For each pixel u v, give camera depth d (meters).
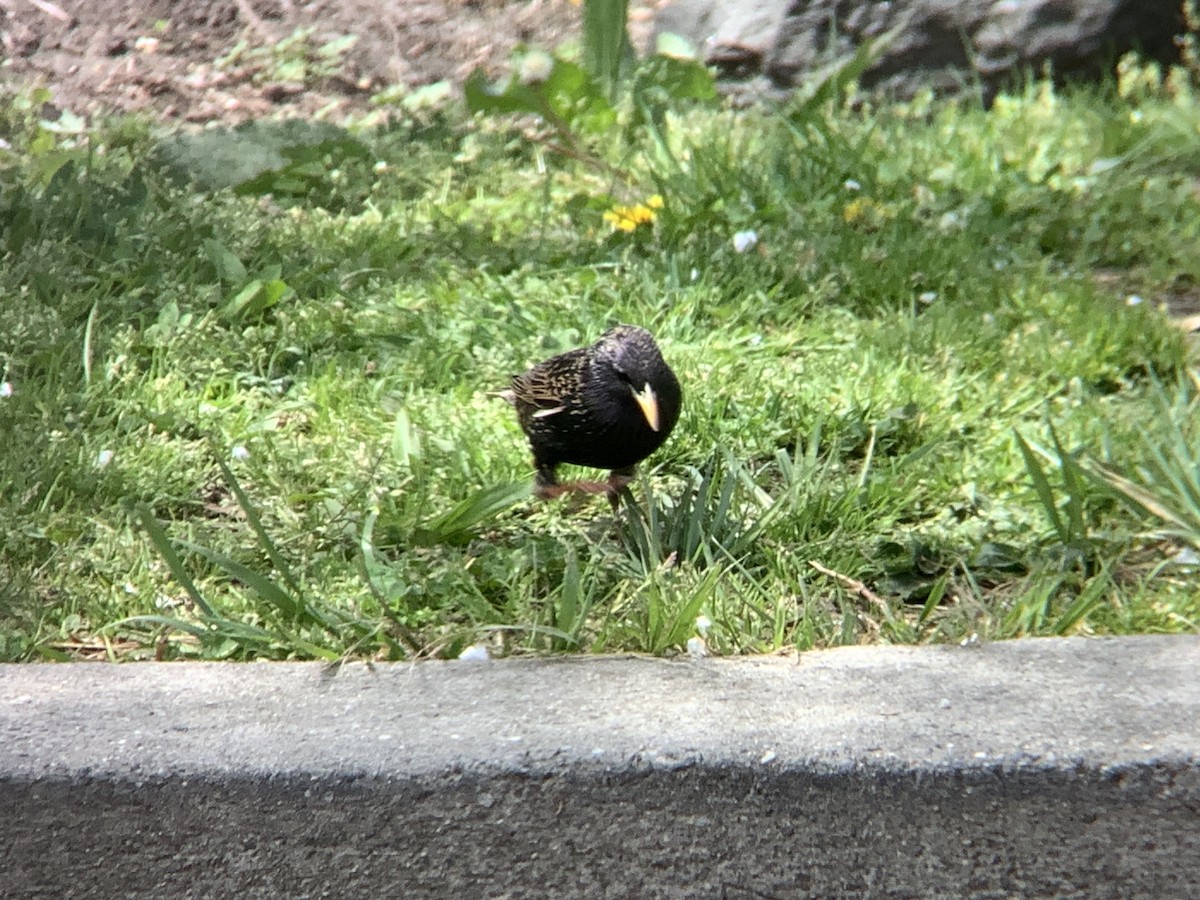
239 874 5.72
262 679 6.28
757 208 13.30
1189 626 7.11
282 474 8.77
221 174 14.59
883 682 6.19
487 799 5.66
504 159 15.31
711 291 11.27
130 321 10.66
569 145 15.06
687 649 6.82
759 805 5.66
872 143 15.19
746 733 5.78
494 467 8.94
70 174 12.71
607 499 8.69
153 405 9.45
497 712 5.97
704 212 12.47
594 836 5.69
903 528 8.34
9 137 15.67
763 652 6.87
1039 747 5.69
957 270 11.76
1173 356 10.29
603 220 13.14
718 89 17.67
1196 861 5.71
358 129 16.25
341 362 10.29
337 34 18.41
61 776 5.62
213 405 9.66
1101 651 6.45
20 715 5.95
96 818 5.66
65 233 11.70
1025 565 7.83
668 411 8.22
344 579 7.62
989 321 10.85
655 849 5.70
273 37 18.39
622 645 6.90
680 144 15.16
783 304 11.21
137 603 7.42
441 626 7.16
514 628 6.81
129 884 5.73
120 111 16.95
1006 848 5.69
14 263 11.30
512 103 15.00
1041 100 16.94
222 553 7.81
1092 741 5.73
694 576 7.42
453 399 9.73
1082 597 7.12
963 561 7.77
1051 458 8.88
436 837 5.68
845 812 5.66
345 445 9.07
